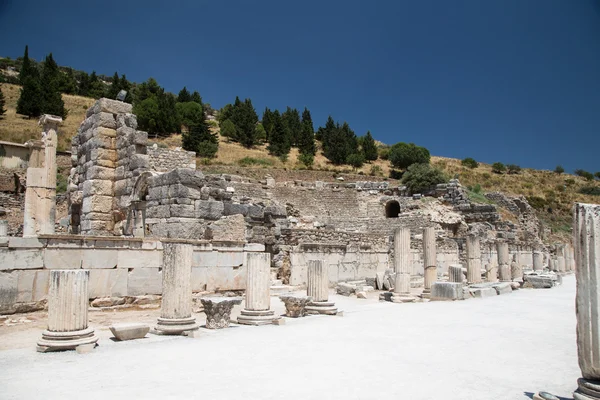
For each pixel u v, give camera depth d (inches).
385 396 250.5
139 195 861.2
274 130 3545.8
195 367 308.3
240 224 791.7
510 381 287.9
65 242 507.5
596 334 217.5
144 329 413.4
